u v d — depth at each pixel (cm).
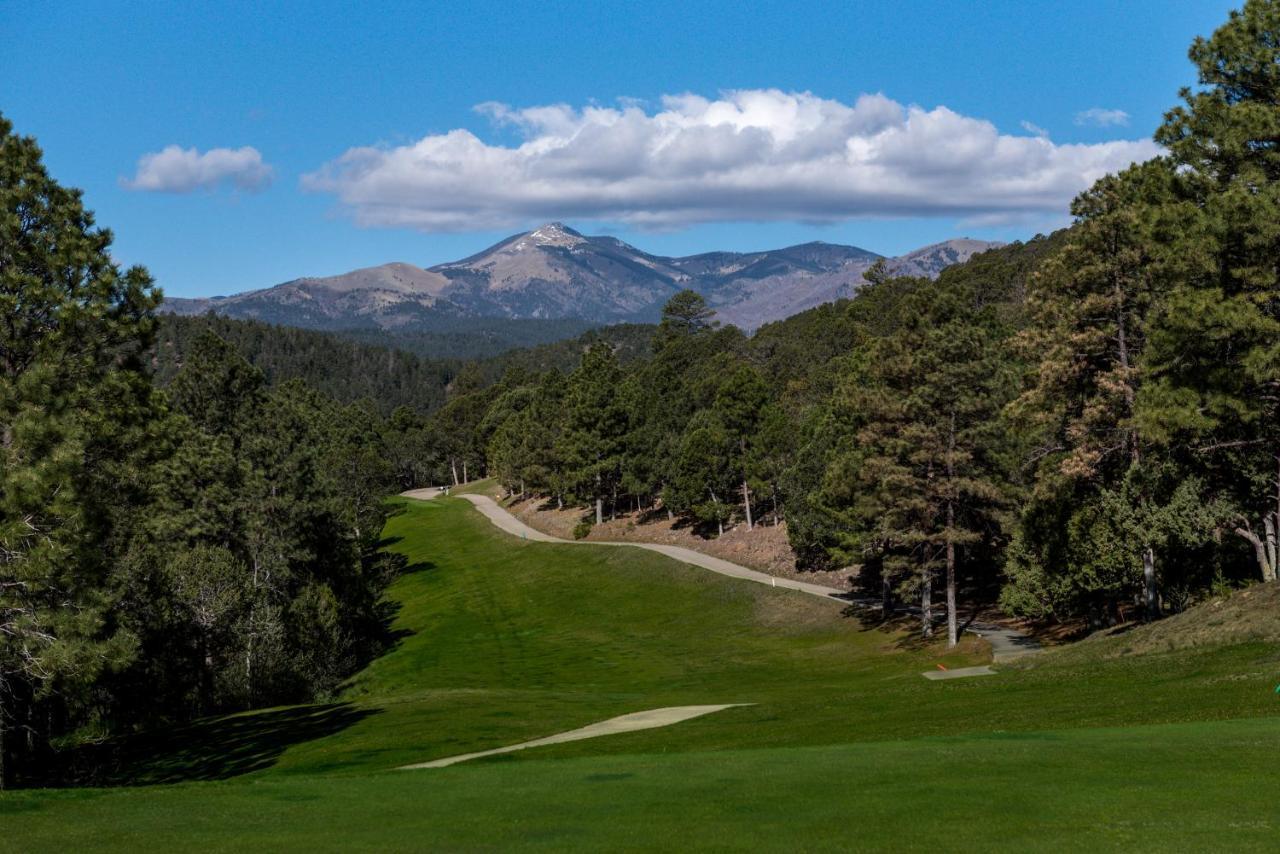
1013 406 4559
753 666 5328
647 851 1241
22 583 2350
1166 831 1174
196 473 5538
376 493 10481
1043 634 4972
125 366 2958
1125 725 2031
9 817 1630
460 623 7600
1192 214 3375
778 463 8362
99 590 2572
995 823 1257
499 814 1512
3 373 2652
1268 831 1151
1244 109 3362
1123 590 4416
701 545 8812
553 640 6738
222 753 3412
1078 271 4375
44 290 2669
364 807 1641
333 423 13238
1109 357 4438
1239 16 3606
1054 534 4447
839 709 2992
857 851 1180
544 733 3309
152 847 1398
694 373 15175
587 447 10419
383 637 7375
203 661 4756
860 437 5231
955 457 4838
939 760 1706
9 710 2842
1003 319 9031
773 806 1437
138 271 2895
